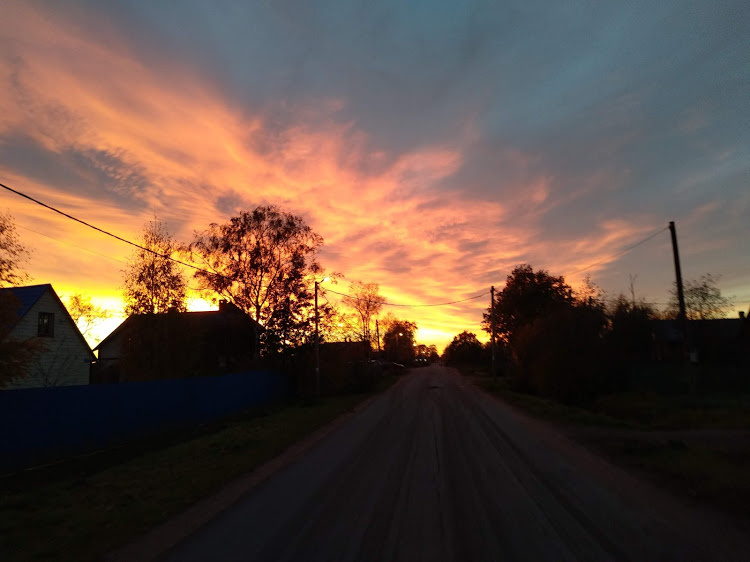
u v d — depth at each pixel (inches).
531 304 2165.4
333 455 503.5
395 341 4185.5
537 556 221.9
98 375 1465.3
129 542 263.6
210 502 342.6
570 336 1258.0
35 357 663.1
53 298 1109.1
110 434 627.8
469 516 284.0
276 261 1381.6
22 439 499.8
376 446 546.3
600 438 581.0
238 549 243.6
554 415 812.6
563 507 300.8
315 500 331.0
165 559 235.1
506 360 2647.6
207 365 1386.6
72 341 1158.3
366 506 310.5
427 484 363.9
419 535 253.0
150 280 1064.8
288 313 1354.6
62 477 454.0
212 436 677.3
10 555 245.9
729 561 214.4
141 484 401.1
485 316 2400.3
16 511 326.0
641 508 297.6
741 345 1355.8
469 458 464.1
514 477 384.8
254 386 1133.1
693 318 1315.2
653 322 1509.6
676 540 240.8
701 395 1023.0
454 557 222.5
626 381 1245.7
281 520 289.0
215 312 1696.6
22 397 505.4
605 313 1368.1
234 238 1360.7
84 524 294.0
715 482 345.1
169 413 763.4
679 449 476.4
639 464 431.8
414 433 636.1
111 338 1625.2
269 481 399.2
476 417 808.9
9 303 561.3
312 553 233.3
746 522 268.1
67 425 557.3
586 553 224.8
